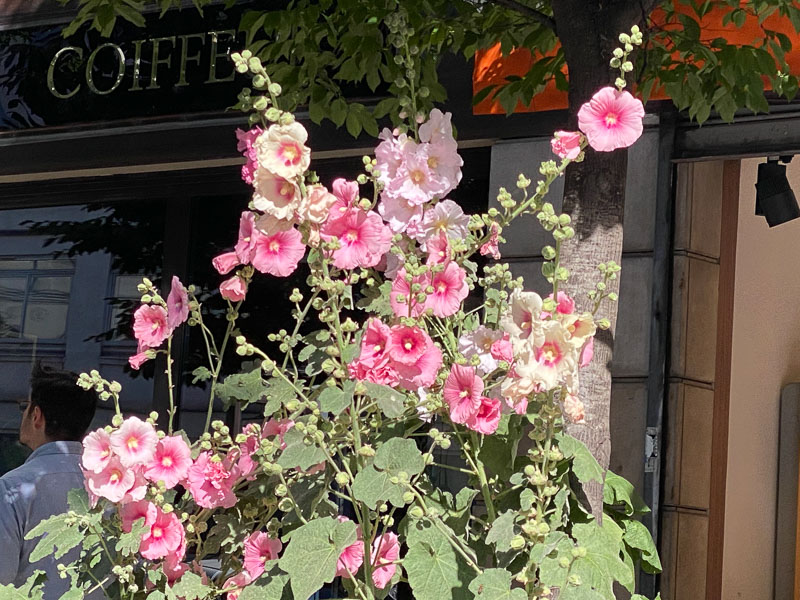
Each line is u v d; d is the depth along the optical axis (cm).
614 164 250
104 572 203
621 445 446
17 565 304
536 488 174
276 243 174
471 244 192
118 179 605
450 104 490
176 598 195
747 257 538
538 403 183
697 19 392
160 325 210
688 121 452
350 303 189
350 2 310
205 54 561
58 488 313
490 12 354
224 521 202
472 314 214
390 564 188
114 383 192
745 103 341
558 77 346
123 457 186
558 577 157
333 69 512
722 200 487
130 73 579
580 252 248
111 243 607
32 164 603
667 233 449
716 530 486
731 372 530
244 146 187
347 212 175
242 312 562
